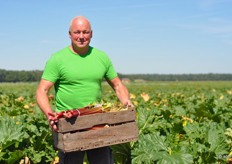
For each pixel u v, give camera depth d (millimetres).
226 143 6551
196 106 12117
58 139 4957
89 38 5035
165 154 5867
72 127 4863
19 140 6566
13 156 6336
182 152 6109
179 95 23594
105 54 5336
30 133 7449
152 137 6406
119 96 5496
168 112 9281
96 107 5059
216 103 13703
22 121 8211
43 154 6984
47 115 4934
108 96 20641
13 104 14484
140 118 7559
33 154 6898
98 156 5230
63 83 5152
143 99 17328
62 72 5078
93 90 5203
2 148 6480
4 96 19062
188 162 5805
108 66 5348
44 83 5102
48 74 5102
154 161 6012
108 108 5203
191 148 6430
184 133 7832
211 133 6785
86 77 5125
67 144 4840
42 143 7168
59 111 5273
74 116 4859
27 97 20703
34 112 11508
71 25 4996
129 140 5242
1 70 145875
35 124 8109
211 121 8766
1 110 11281
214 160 6277
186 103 14953
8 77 146375
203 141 6723
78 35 4949
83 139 4922
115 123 5156
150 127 7410
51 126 4914
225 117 9852
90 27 5031
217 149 6492
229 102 14844
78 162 5176
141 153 6113
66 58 5074
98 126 5039
